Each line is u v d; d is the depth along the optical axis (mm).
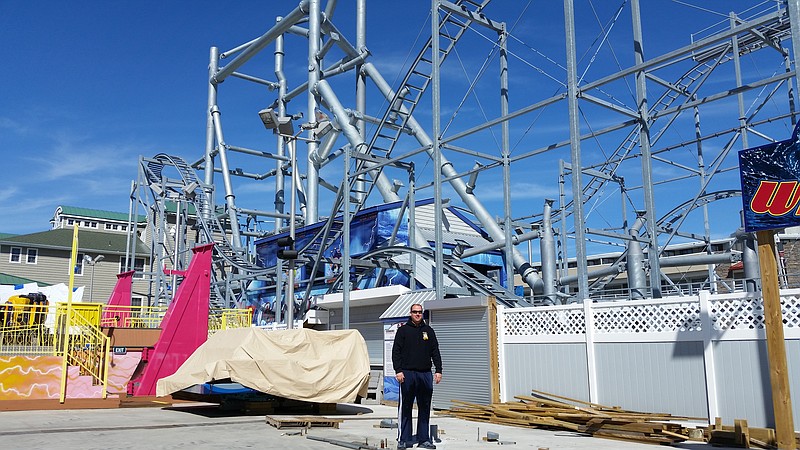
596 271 25438
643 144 18438
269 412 15047
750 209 9906
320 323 25359
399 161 24594
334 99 32844
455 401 15266
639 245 21516
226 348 14672
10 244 43125
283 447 9578
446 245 28344
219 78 44438
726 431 10086
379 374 20078
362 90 35500
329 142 33750
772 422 10984
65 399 15977
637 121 18500
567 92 16828
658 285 17953
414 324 9609
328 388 14703
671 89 23141
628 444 10242
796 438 9852
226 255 37156
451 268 21281
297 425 11953
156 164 40812
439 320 16625
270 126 18547
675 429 10359
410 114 25953
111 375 17969
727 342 11742
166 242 46875
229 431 11516
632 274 21297
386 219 27906
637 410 12961
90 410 15609
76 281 44812
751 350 11422
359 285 28234
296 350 14695
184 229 39188
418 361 9391
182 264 37969
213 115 44625
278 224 42562
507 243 22891
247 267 34250
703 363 12078
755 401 11258
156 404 16703
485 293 21141
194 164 45531
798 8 11914
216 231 41000
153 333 19109
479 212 27703
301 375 14445
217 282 34906
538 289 26094
